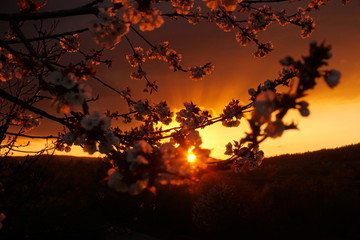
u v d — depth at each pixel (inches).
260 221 337.7
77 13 91.9
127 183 71.2
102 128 79.6
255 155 159.0
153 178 71.1
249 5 189.5
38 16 89.4
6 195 145.6
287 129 58.4
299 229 326.0
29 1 97.2
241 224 332.8
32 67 102.0
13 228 142.5
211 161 78.1
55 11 90.6
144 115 198.1
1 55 141.3
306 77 54.7
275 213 372.2
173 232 362.9
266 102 58.3
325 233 320.2
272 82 145.7
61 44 171.2
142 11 93.2
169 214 373.1
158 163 71.5
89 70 80.5
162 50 191.6
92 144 80.7
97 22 91.0
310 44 54.6
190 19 197.3
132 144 127.8
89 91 80.1
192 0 154.3
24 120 169.5
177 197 389.4
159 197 362.9
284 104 57.8
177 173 71.2
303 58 55.1
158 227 363.6
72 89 78.8
